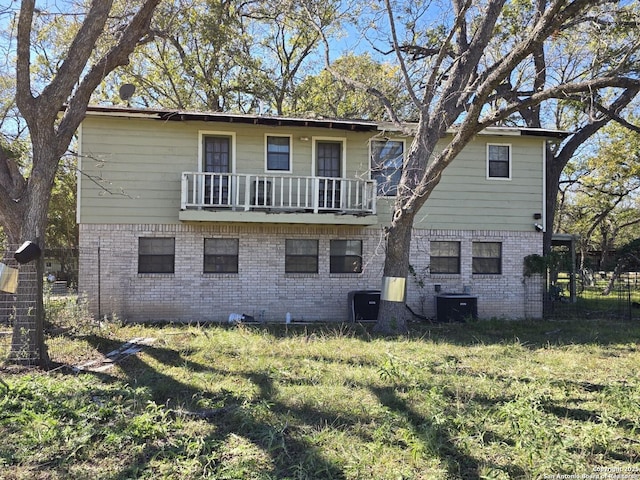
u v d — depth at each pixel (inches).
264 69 1005.8
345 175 571.5
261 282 551.8
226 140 551.5
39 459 162.2
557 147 813.9
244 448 171.8
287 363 302.2
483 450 171.9
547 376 278.4
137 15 324.5
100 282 516.7
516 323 538.0
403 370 275.3
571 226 1492.4
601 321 563.2
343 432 186.4
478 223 595.8
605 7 413.7
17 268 305.7
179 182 533.6
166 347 355.3
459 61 456.8
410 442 175.9
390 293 413.7
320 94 1034.1
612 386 245.9
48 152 301.6
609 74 360.8
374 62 802.8
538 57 548.7
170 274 532.1
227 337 399.9
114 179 522.3
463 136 391.9
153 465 158.7
